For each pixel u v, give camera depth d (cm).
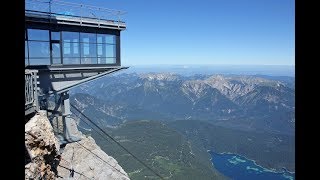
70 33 3875
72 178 4278
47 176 2475
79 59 3981
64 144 4009
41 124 2564
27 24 3491
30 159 2244
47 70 3647
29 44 3516
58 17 3722
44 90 3659
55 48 3744
